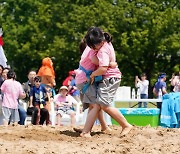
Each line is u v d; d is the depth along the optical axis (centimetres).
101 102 1574
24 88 2930
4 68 2664
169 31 7469
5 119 2473
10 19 8500
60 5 7781
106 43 1568
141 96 3966
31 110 2616
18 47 8131
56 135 1622
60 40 7650
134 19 7331
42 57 7781
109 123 2361
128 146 1354
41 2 8119
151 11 7350
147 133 1627
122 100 2648
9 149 1273
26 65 8450
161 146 1367
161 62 7888
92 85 1588
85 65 1597
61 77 8194
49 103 2647
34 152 1241
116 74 1588
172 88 3603
